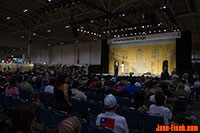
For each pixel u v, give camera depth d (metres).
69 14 18.91
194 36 26.80
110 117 2.49
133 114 3.73
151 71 22.98
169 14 14.61
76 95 5.11
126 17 19.31
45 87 6.64
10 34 28.70
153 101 4.61
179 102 5.06
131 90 6.31
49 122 3.68
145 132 3.46
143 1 14.94
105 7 16.31
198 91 8.73
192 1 15.43
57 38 30.47
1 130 2.20
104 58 25.72
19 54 47.22
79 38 30.12
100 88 6.50
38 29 25.72
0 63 25.31
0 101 5.62
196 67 27.61
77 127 1.20
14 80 5.82
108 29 20.70
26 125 1.46
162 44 22.34
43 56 40.25
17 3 17.03
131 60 24.64
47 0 13.95
